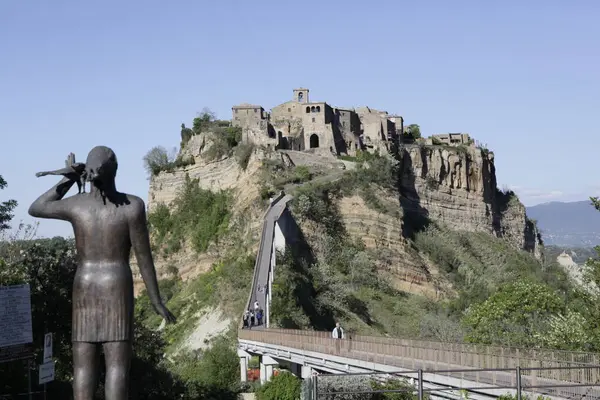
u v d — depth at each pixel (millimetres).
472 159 183500
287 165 138750
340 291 107250
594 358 33156
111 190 13969
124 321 13672
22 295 30188
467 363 35219
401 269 125812
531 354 36688
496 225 191875
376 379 37062
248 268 106312
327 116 159500
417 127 196500
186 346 92562
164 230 150500
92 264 13742
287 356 59750
